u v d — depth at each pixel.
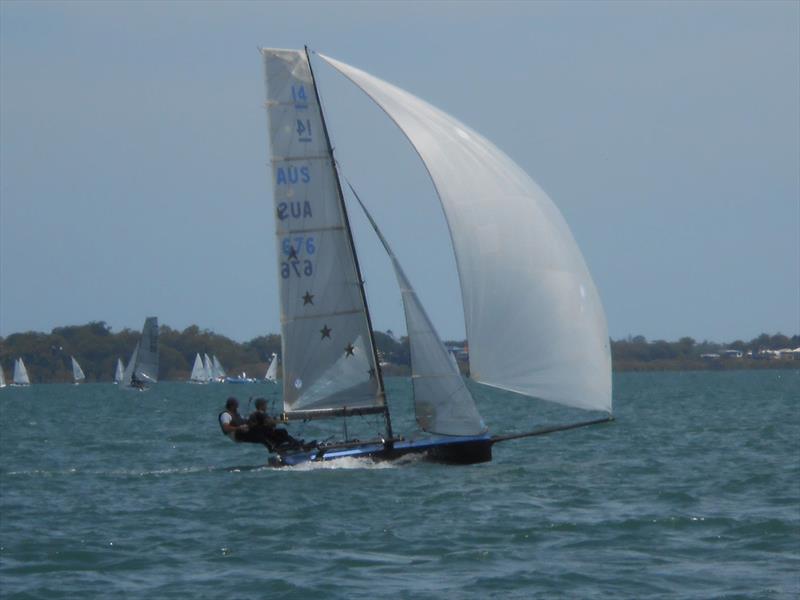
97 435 175.25
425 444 98.69
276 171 100.00
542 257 95.25
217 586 61.12
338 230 100.56
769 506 81.81
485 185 95.88
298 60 100.31
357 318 100.75
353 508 81.75
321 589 60.12
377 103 97.06
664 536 71.62
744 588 59.72
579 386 94.88
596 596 58.66
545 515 78.50
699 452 121.62
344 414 100.69
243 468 107.06
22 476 107.19
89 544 71.69
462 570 63.72
